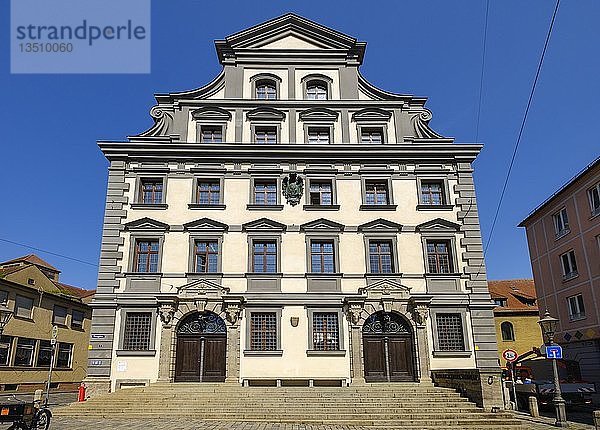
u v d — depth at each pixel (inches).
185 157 1040.8
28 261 1927.9
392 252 996.6
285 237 993.5
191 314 947.3
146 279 957.2
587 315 1253.7
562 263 1389.0
